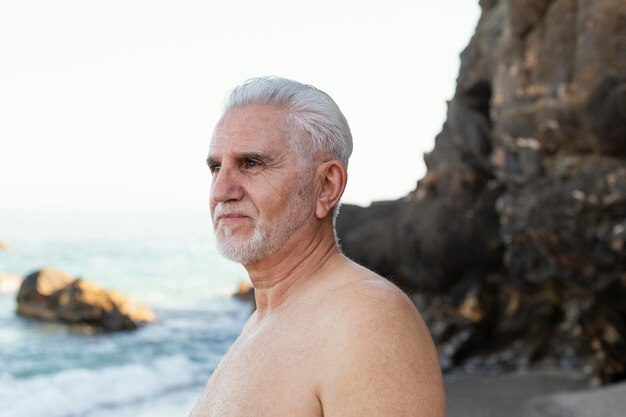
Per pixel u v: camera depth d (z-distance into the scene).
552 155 11.16
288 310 1.44
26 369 16.25
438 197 15.25
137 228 103.00
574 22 10.60
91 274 46.12
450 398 11.33
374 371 1.21
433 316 14.83
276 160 1.48
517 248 12.62
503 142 12.21
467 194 14.77
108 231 91.75
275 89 1.51
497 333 14.15
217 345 20.55
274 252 1.49
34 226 93.81
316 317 1.34
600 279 10.17
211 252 64.88
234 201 1.49
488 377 12.83
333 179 1.52
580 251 10.19
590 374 11.70
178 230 103.19
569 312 11.99
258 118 1.49
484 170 14.84
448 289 15.09
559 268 10.95
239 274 48.12
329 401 1.24
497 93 12.37
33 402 13.47
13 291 31.02
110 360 17.53
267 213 1.47
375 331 1.24
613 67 9.48
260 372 1.35
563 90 10.47
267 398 1.31
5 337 19.84
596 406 10.05
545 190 10.82
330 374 1.25
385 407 1.19
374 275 1.45
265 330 1.45
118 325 21.56
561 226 10.27
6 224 94.06
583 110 10.02
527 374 12.74
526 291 13.87
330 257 1.53
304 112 1.50
